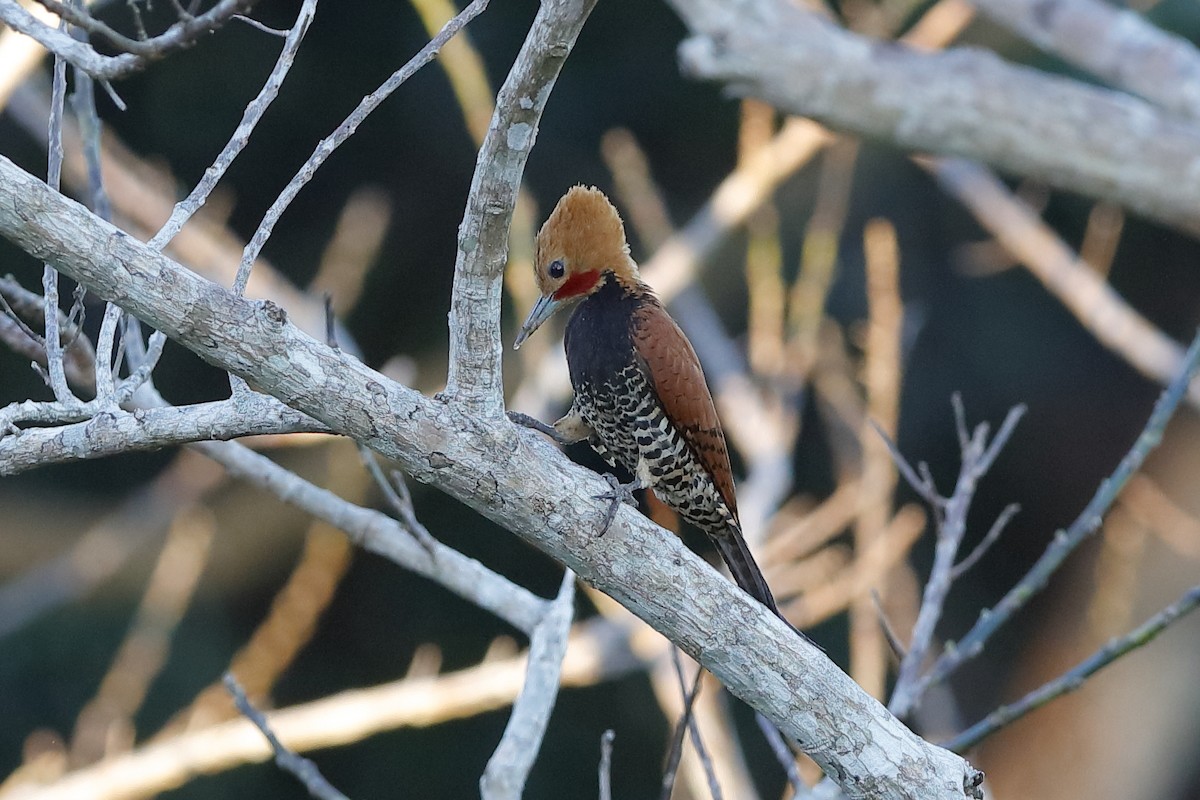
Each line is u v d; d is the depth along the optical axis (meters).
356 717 9.94
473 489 5.51
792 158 13.32
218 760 9.91
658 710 20.25
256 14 20.08
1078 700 21.27
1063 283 14.59
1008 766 21.61
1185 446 22.48
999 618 7.39
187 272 5.06
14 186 4.85
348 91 20.75
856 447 11.88
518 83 4.73
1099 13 13.30
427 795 20.17
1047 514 23.14
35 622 18.23
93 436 5.42
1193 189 12.17
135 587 18.34
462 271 5.14
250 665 11.09
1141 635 6.89
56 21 9.03
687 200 21.53
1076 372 22.72
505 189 4.94
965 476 7.95
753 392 12.08
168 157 20.31
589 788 20.19
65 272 4.99
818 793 7.05
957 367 22.80
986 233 21.84
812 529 12.47
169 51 4.68
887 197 21.47
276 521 18.95
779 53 11.85
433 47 5.20
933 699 11.04
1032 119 12.10
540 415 11.66
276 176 20.88
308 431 5.43
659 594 5.74
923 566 22.58
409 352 21.28
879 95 11.98
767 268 12.23
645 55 21.12
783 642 5.84
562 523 5.61
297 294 13.04
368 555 20.97
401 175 21.11
